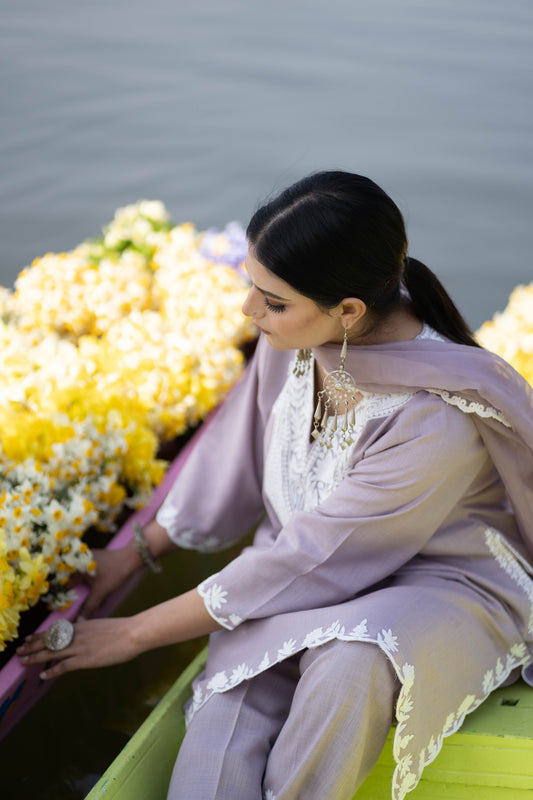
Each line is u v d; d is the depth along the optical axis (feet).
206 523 6.14
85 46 24.79
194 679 5.49
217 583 5.06
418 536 4.92
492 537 5.17
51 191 17.30
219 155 18.89
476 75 23.53
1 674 5.23
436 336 5.02
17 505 5.72
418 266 5.05
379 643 4.43
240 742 4.75
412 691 4.50
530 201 17.52
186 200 17.15
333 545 4.91
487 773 5.08
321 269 4.45
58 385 6.82
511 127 20.58
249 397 6.09
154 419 7.38
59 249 15.33
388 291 4.80
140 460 6.64
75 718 6.06
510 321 9.32
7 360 7.22
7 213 16.49
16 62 23.36
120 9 28.35
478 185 18.08
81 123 20.06
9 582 5.36
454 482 4.85
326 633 4.58
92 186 17.53
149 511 6.63
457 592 4.91
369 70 23.66
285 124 20.44
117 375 7.09
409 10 29.19
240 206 16.96
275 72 23.25
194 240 9.43
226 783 4.62
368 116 20.98
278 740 4.66
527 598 5.23
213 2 29.35
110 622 5.30
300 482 5.47
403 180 18.12
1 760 5.63
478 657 4.90
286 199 4.54
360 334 4.92
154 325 8.16
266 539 5.69
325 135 20.02
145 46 24.88
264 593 5.01
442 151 19.42
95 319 8.70
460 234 16.46
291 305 4.64
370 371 4.90
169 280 8.84
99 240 9.98
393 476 4.78
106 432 6.55
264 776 4.73
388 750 4.98
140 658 6.56
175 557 7.06
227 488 6.11
